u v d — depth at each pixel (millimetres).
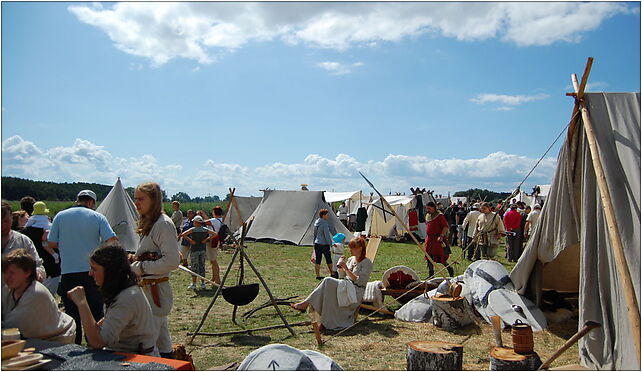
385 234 22500
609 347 4949
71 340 4148
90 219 5371
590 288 5227
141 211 4438
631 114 5316
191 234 9977
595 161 5188
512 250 14859
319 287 7000
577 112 5719
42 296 3936
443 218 10547
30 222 6727
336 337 6523
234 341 6371
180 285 10523
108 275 3666
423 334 6629
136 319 3691
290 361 3582
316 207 19969
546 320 6906
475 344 6168
